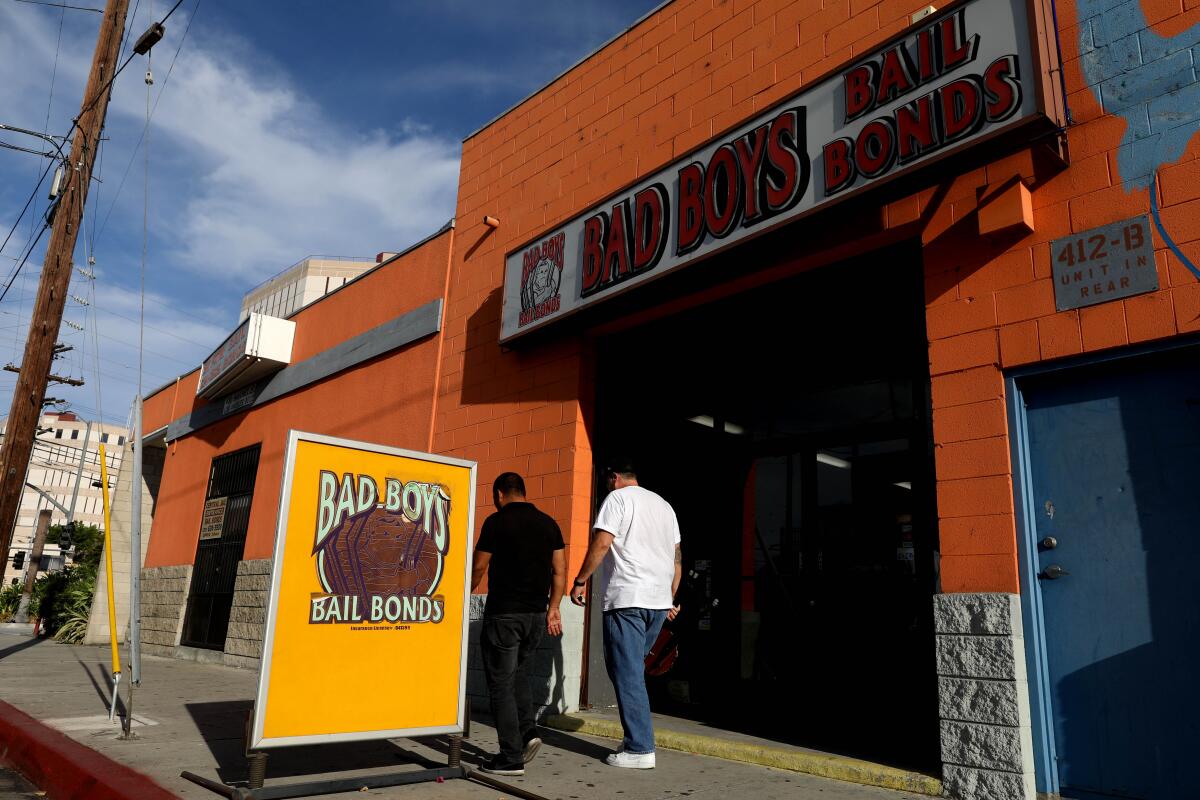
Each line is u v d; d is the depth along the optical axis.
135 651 5.22
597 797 3.86
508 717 4.37
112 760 4.39
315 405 11.12
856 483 5.43
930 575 4.88
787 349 6.01
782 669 5.68
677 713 6.25
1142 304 3.92
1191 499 3.73
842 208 5.00
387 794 3.88
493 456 7.75
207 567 12.88
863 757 4.67
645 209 6.27
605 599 4.76
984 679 4.01
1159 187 3.98
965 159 4.49
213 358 13.95
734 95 6.33
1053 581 4.07
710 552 6.35
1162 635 3.70
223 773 4.14
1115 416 4.03
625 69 7.46
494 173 8.87
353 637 4.10
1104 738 3.77
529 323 7.27
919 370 5.09
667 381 6.88
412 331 9.34
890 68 4.81
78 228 10.33
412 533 4.46
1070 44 4.44
